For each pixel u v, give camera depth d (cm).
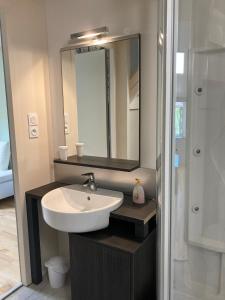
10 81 175
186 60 141
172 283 151
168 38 113
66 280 210
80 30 183
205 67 142
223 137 146
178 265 162
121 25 167
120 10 165
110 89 179
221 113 144
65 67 195
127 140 178
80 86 191
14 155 186
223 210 154
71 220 146
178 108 140
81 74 189
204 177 154
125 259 140
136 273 143
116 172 185
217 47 138
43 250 213
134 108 171
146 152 173
